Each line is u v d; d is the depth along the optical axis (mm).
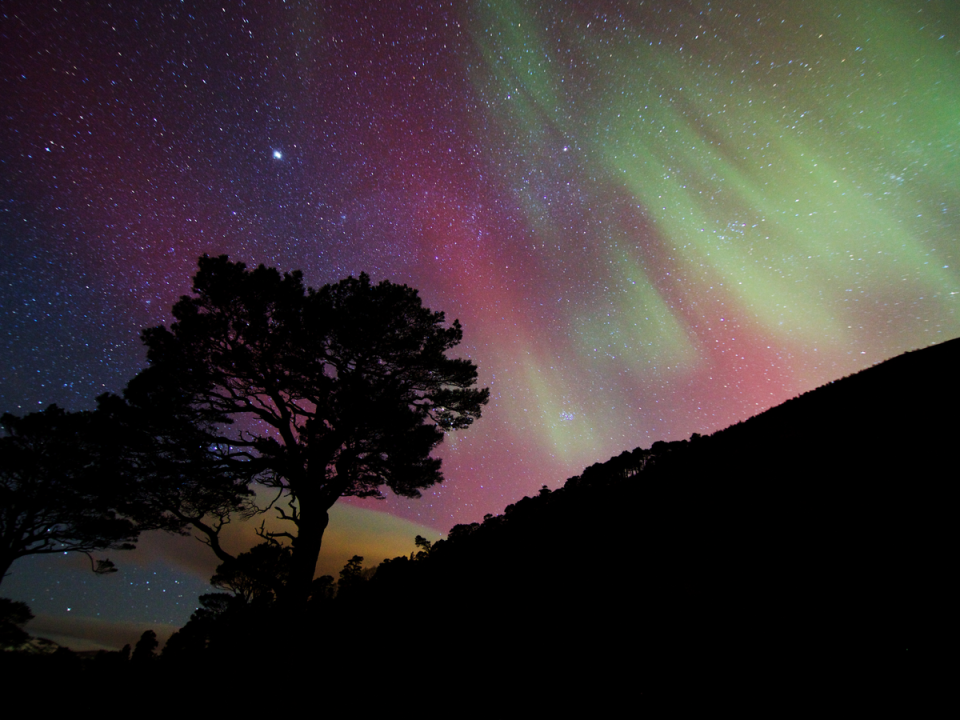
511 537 13883
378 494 17375
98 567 21594
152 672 13289
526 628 7816
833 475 9117
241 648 12320
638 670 5676
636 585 7840
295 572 13039
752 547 7566
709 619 6191
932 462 8039
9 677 11820
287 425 14883
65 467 18781
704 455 14039
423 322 16031
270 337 14188
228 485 14930
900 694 4039
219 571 22547
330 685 8133
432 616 9945
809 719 4086
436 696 6633
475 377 16891
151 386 14336
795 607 5766
